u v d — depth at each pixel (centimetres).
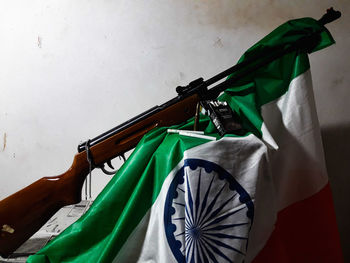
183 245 62
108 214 70
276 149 70
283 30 85
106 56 113
